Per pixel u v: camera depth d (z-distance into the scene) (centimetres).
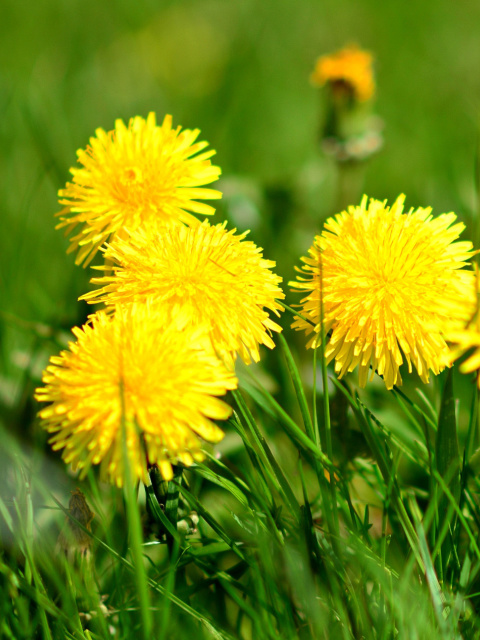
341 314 50
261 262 51
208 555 51
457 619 48
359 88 68
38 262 64
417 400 58
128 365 48
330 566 49
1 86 82
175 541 49
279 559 50
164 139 53
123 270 50
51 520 52
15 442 53
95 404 48
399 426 55
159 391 48
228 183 67
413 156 86
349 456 53
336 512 49
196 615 49
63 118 83
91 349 48
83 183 53
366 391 57
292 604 50
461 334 48
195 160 53
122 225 52
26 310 62
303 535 49
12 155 75
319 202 79
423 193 73
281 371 57
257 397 51
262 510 50
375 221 51
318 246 51
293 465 54
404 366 57
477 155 56
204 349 49
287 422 50
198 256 50
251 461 50
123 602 50
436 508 49
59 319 59
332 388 56
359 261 50
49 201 70
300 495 54
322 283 50
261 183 68
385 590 48
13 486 53
